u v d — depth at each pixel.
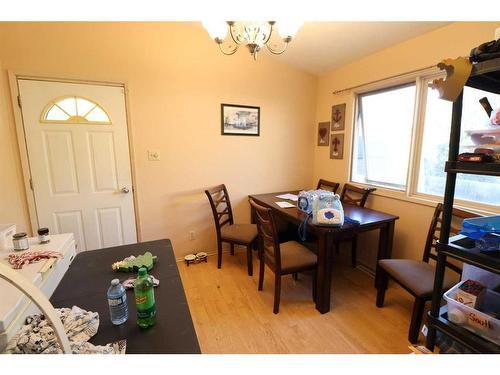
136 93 2.44
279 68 3.01
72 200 2.36
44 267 1.14
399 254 2.39
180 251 2.86
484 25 1.67
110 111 2.38
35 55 2.09
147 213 2.65
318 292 1.96
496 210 1.77
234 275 2.54
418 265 1.85
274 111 3.07
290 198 2.83
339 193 3.01
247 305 2.06
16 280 0.61
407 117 2.33
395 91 2.41
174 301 1.06
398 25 1.97
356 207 2.47
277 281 1.92
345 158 2.92
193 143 2.73
